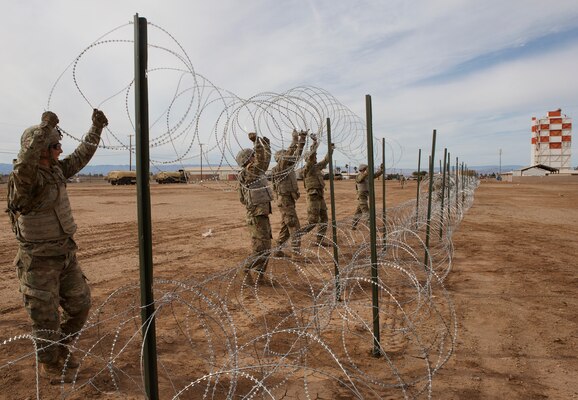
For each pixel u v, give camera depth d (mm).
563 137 89688
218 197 29875
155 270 7566
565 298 6004
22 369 3803
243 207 21469
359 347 4289
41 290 3398
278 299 5785
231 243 10586
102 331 4672
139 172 2709
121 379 3625
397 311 5328
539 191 38344
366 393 3408
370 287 6211
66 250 3529
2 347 4273
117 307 5508
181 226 13984
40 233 3361
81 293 3762
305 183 9625
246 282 6500
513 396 3395
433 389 3484
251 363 3914
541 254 9125
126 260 8492
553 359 4082
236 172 6430
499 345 4391
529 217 16750
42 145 3119
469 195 22875
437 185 15852
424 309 5410
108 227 13570
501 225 14102
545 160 91062
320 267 7453
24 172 3072
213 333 4621
